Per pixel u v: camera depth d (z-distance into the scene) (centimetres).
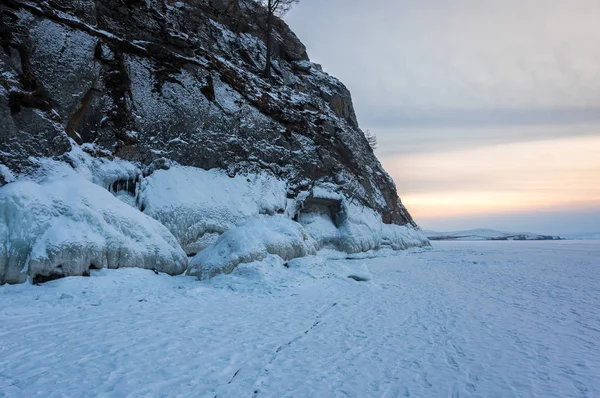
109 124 2011
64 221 1320
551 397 528
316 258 1678
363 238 3098
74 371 582
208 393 522
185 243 1970
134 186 1972
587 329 897
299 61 4194
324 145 3284
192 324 888
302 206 2838
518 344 775
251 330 854
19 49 1728
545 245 6444
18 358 634
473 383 575
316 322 949
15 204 1260
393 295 1364
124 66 2186
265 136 2791
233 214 2205
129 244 1426
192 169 2291
